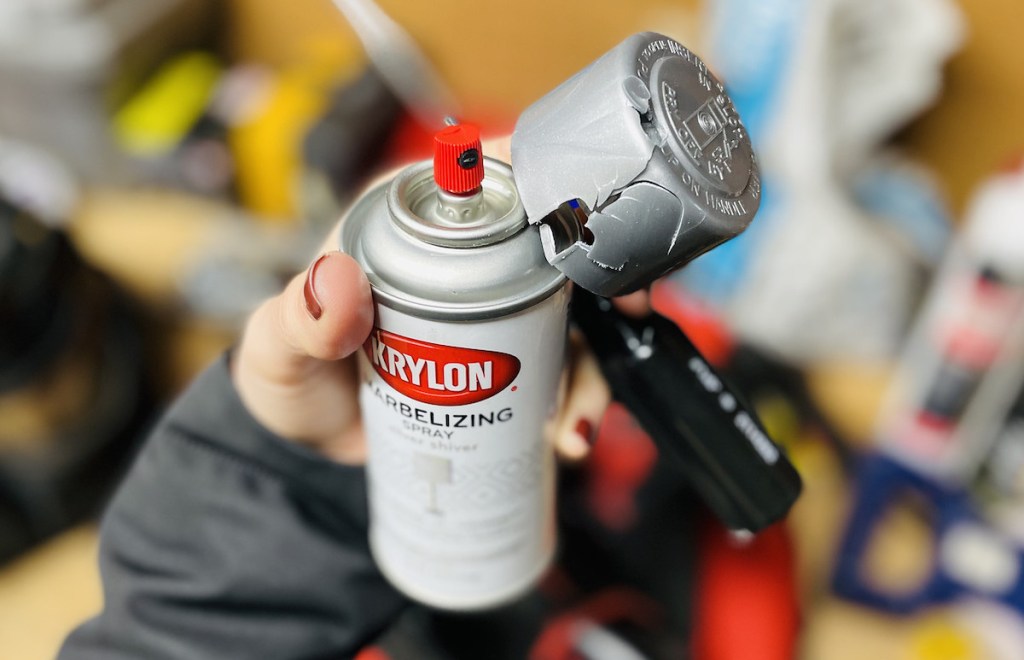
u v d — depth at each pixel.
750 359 1.00
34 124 1.14
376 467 0.52
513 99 1.14
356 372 0.56
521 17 1.08
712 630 0.84
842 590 0.96
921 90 0.96
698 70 0.43
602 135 0.39
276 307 0.49
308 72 1.11
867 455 0.98
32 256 0.95
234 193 1.14
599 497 0.89
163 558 0.57
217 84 1.16
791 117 0.95
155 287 1.14
